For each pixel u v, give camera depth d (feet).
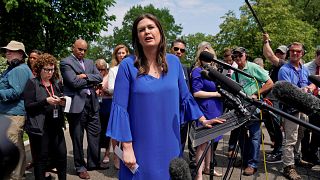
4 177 2.28
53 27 52.80
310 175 15.98
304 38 96.94
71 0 52.60
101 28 57.62
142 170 7.18
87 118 15.87
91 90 15.72
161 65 7.34
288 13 98.99
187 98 7.80
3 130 2.31
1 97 12.87
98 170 16.51
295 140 15.12
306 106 5.01
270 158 17.98
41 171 12.64
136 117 7.16
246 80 14.58
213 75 6.17
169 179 7.26
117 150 7.51
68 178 15.31
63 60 15.35
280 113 5.16
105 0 55.83
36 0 46.11
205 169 15.29
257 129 15.38
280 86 5.16
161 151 7.16
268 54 18.17
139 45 7.34
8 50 13.48
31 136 12.59
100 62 19.63
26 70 13.33
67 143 22.18
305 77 15.08
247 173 15.55
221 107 13.28
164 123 7.18
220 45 106.93
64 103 12.26
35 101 12.26
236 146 7.89
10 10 45.73
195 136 7.00
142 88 7.11
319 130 4.70
